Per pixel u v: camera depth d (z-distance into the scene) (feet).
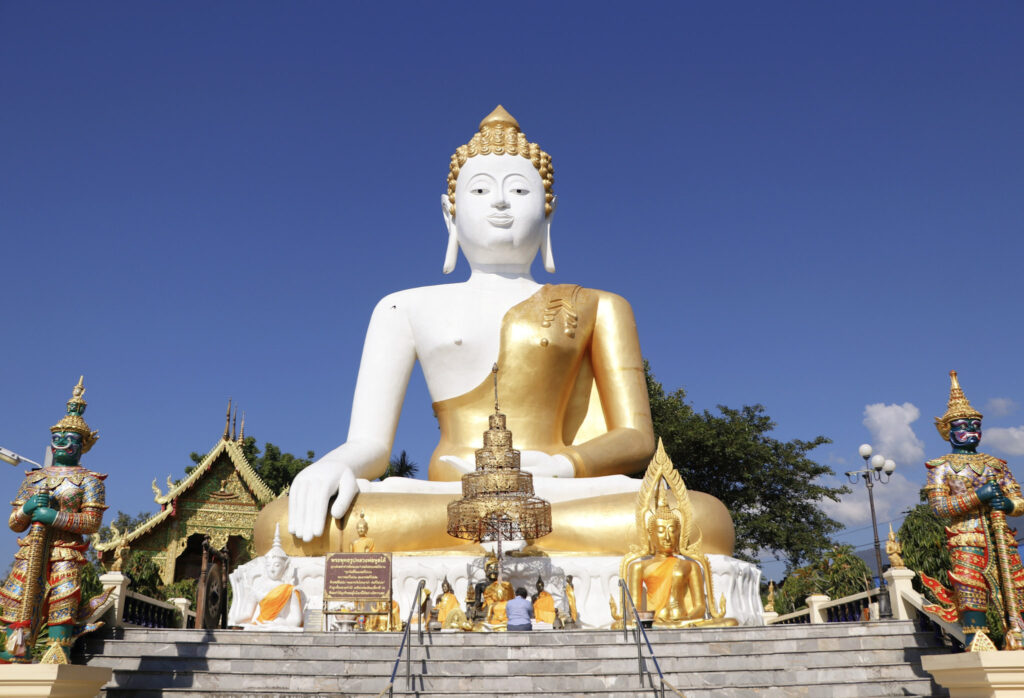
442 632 32.60
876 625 33.22
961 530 29.07
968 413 29.78
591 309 53.88
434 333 52.80
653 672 29.58
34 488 28.27
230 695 28.37
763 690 29.09
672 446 98.02
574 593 42.73
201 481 112.37
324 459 46.98
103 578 33.30
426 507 44.98
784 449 102.73
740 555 101.71
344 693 28.45
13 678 24.80
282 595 40.81
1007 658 26.02
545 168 57.82
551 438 51.70
